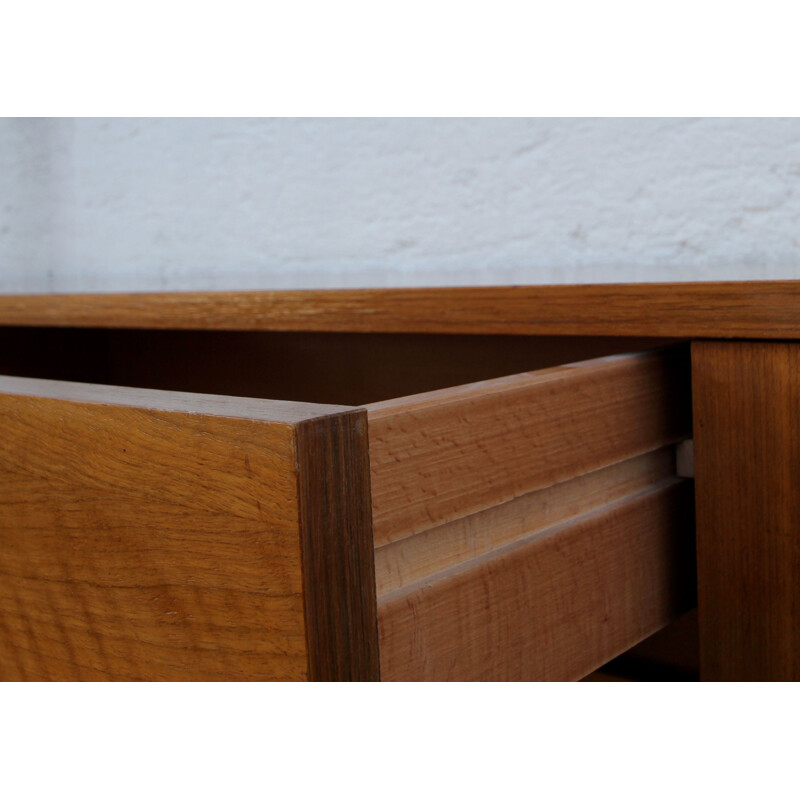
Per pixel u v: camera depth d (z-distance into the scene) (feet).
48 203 5.05
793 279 1.90
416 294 2.55
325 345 3.42
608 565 1.93
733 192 3.16
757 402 1.95
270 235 4.29
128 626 1.42
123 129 4.69
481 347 3.09
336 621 1.26
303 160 4.14
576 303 2.22
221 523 1.29
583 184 3.47
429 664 1.52
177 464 1.33
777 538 1.94
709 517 2.04
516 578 1.69
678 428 2.15
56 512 1.49
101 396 1.47
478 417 1.58
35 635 1.55
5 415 1.55
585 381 1.85
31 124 5.05
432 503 1.49
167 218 4.61
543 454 1.73
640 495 2.06
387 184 3.93
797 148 3.03
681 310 2.03
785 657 1.95
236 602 1.29
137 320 3.13
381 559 1.46
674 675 2.92
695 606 2.23
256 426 1.24
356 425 1.29
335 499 1.26
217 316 2.96
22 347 3.65
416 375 3.24
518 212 3.62
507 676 1.67
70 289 3.68
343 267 4.09
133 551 1.40
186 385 3.78
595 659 1.90
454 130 3.73
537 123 3.54
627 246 3.40
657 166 3.30
